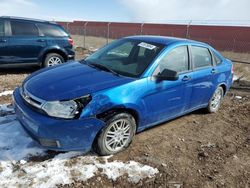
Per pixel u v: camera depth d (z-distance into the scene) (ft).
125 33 83.56
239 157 13.62
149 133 15.07
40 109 11.04
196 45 16.46
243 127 17.49
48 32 27.40
